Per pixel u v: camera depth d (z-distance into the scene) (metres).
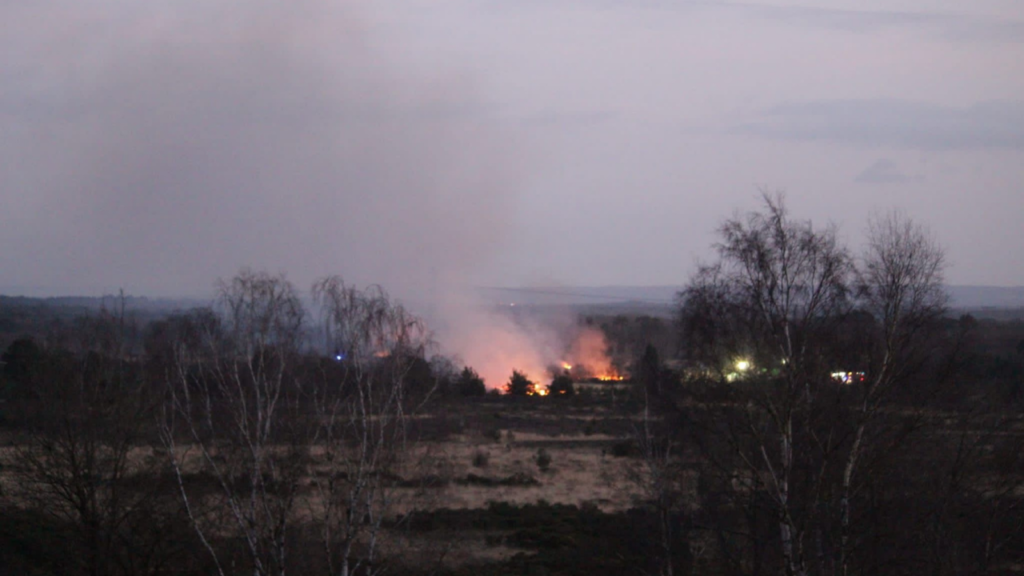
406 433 25.16
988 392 29.02
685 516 28.84
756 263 25.45
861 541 23.64
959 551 24.77
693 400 26.84
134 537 28.11
